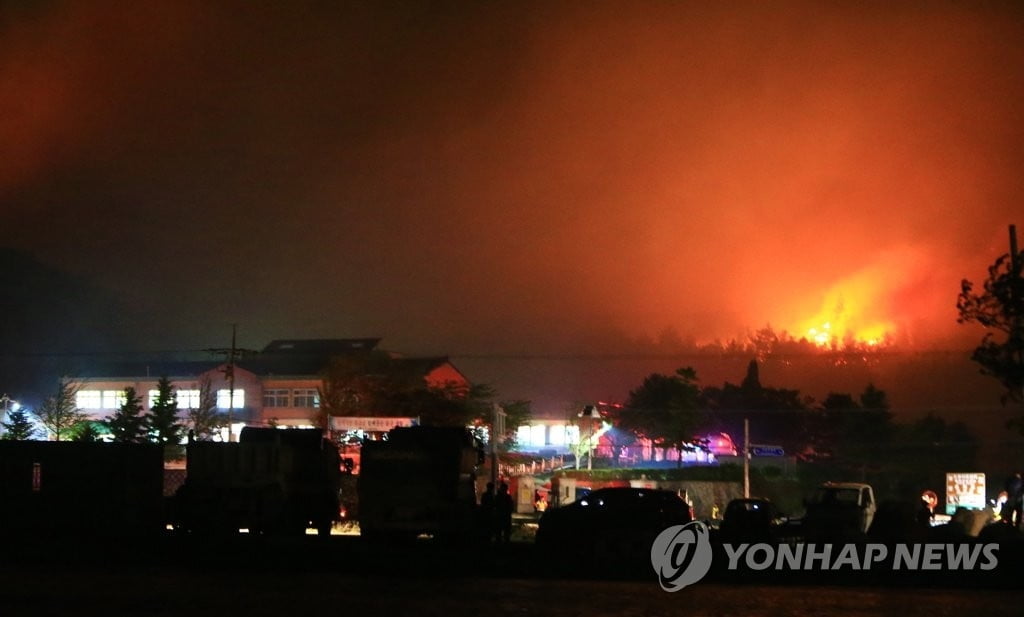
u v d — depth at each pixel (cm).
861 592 1897
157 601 1681
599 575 2164
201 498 3152
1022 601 1784
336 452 3838
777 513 3991
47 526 3188
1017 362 2739
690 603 1730
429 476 2917
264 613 1569
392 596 1781
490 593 1838
